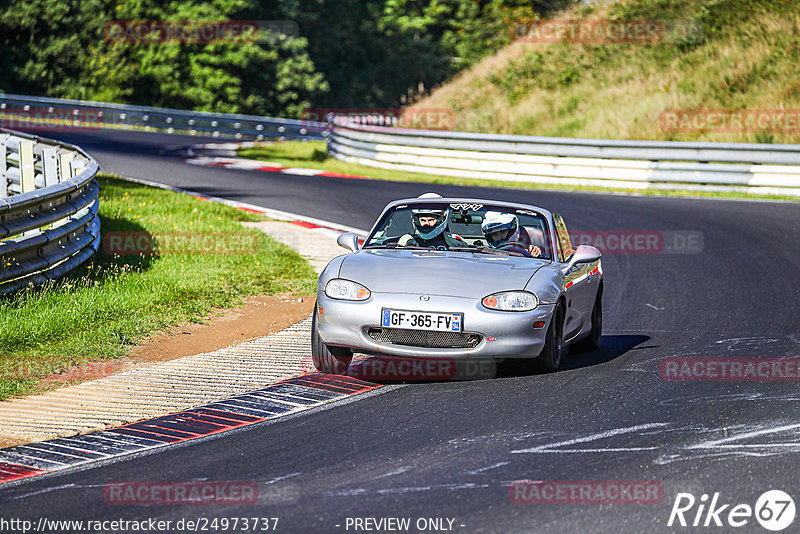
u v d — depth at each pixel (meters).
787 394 22.08
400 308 22.50
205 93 167.50
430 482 15.99
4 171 46.91
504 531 13.91
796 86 88.62
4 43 160.75
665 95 94.44
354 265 24.19
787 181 68.94
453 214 27.09
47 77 159.50
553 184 76.31
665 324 31.77
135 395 22.09
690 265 43.22
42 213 31.20
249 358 25.88
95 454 17.89
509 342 22.50
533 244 26.27
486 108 108.44
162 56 166.62
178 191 65.12
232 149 104.06
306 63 178.25
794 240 49.56
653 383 23.09
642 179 73.25
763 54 94.62
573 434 18.75
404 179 79.19
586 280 27.02
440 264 24.19
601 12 115.94
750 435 18.73
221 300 33.12
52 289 31.02
